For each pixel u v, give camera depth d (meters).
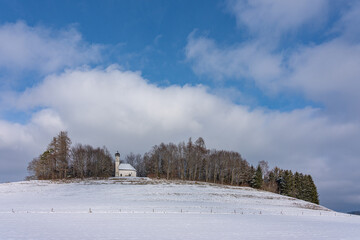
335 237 30.55
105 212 45.28
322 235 31.48
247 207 61.38
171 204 58.25
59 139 108.00
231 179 128.25
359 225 44.31
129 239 25.64
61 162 106.31
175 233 28.97
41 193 73.94
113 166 129.75
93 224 33.47
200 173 132.62
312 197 117.69
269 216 50.53
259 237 28.64
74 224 33.28
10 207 50.94
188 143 125.88
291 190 115.50
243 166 130.62
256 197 79.88
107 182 92.81
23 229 29.70
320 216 58.12
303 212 62.25
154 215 43.53
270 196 85.50
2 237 25.69
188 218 41.44
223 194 78.19
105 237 26.19
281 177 122.12
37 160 115.25
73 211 45.84
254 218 45.91
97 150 120.81
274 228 35.22
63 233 27.70
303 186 119.44
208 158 127.62
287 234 31.12
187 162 123.75
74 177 107.75
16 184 89.38
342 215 64.94
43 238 25.36
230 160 125.88
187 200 66.38
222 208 57.03
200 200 67.50
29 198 66.50
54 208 49.31
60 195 70.69
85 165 113.50
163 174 127.19
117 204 55.81
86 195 70.19
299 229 35.44
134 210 48.34
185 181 103.75
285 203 76.50
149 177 113.00
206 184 99.62
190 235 28.22
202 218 42.28
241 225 36.72
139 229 30.67
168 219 39.47
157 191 76.31
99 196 68.56
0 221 35.50
